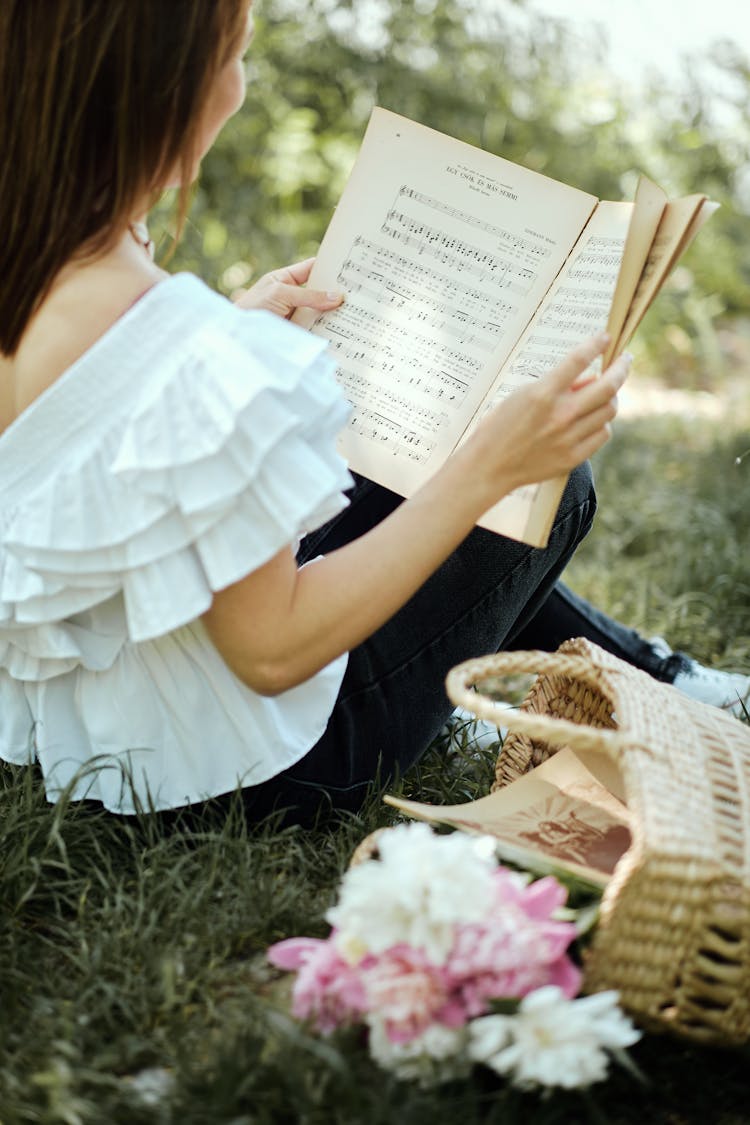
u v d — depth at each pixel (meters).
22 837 1.57
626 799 1.57
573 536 1.81
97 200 1.38
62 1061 1.25
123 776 1.54
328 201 5.00
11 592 1.41
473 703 1.32
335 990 1.22
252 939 1.49
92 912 1.50
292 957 1.28
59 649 1.45
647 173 5.21
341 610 1.37
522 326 1.61
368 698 1.68
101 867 1.59
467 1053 1.20
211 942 1.45
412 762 1.80
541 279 1.62
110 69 1.33
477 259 1.65
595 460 4.09
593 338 1.37
